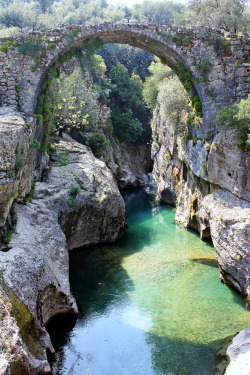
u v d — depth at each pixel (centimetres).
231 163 1352
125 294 1230
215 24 2152
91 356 933
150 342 984
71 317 1086
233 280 1226
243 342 881
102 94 3541
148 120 4069
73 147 2194
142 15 5466
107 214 1642
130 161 3756
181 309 1132
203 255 1525
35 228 1188
